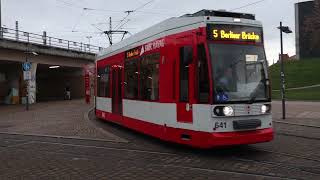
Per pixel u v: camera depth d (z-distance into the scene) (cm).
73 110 3284
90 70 4419
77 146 1420
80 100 5303
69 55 5738
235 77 1157
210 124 1130
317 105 3447
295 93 5675
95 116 2525
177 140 1256
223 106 1132
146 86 1478
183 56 1220
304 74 7819
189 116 1200
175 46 1263
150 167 1058
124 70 1742
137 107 1573
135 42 1606
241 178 927
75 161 1155
